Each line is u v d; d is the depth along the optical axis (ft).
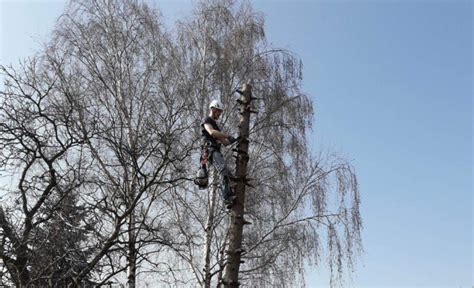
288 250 47.39
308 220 48.67
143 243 35.22
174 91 45.03
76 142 34.12
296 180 49.26
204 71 49.01
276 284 46.75
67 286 33.06
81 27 45.91
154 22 48.42
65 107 37.78
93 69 44.60
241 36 51.21
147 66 45.50
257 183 47.55
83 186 38.09
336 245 47.78
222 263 44.14
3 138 33.42
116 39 45.83
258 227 47.98
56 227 32.09
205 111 46.62
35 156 33.88
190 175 45.14
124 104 43.27
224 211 45.32
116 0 47.50
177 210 45.60
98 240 33.30
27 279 32.45
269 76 50.65
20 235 33.06
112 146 37.60
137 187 40.24
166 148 36.81
